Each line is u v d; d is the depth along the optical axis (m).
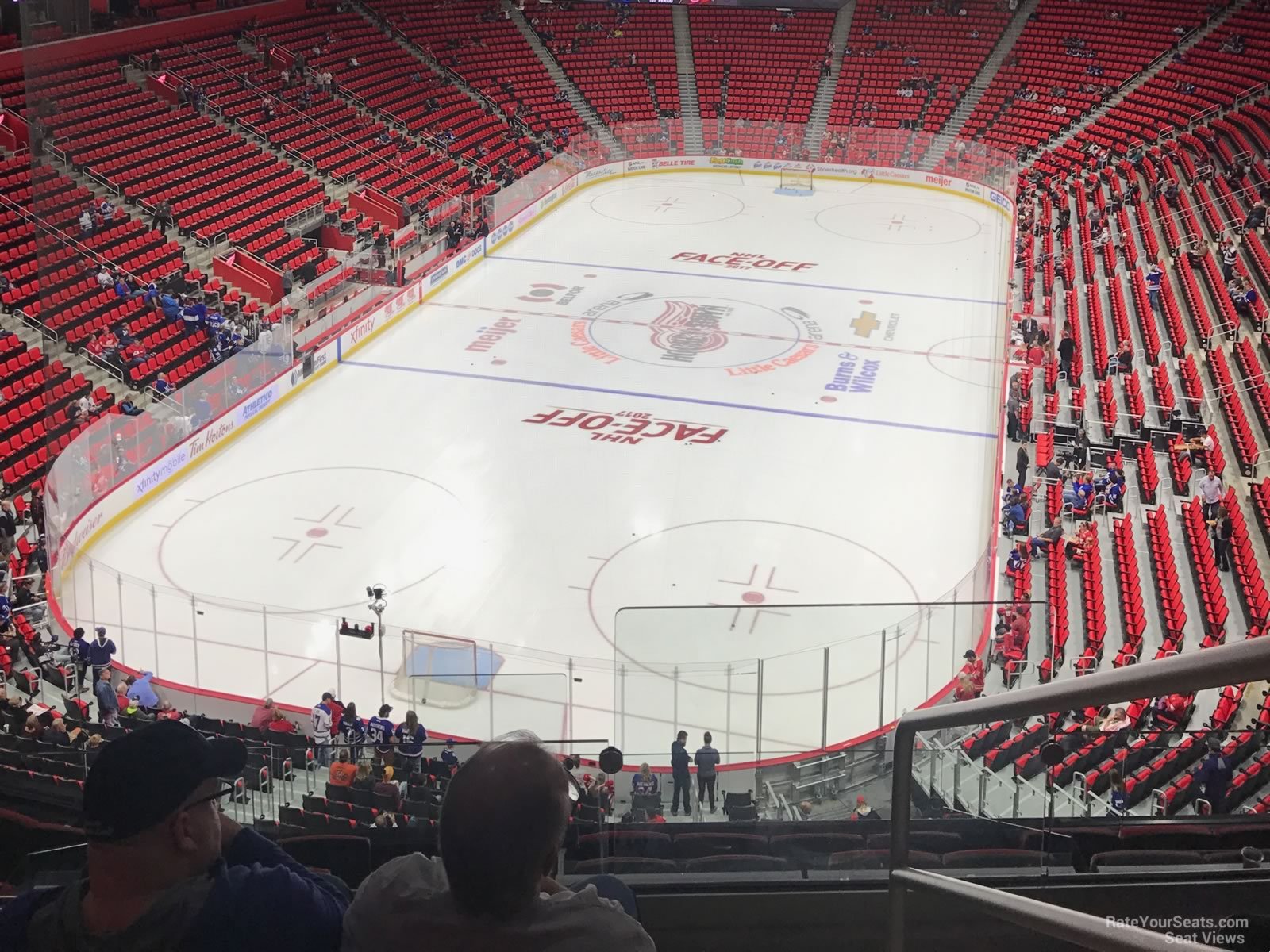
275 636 18.80
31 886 3.72
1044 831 4.89
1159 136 49.00
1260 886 4.01
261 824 6.39
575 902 1.93
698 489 24.11
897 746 2.96
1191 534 19.98
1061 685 2.12
